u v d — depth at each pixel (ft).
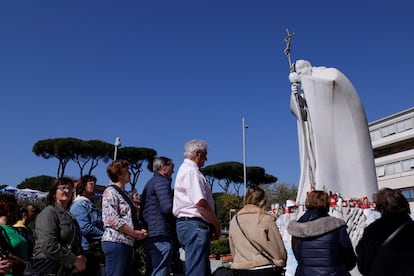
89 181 20.18
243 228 13.99
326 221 13.51
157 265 15.97
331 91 31.76
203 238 14.74
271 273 13.23
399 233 11.07
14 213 15.61
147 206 16.80
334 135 31.63
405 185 152.15
